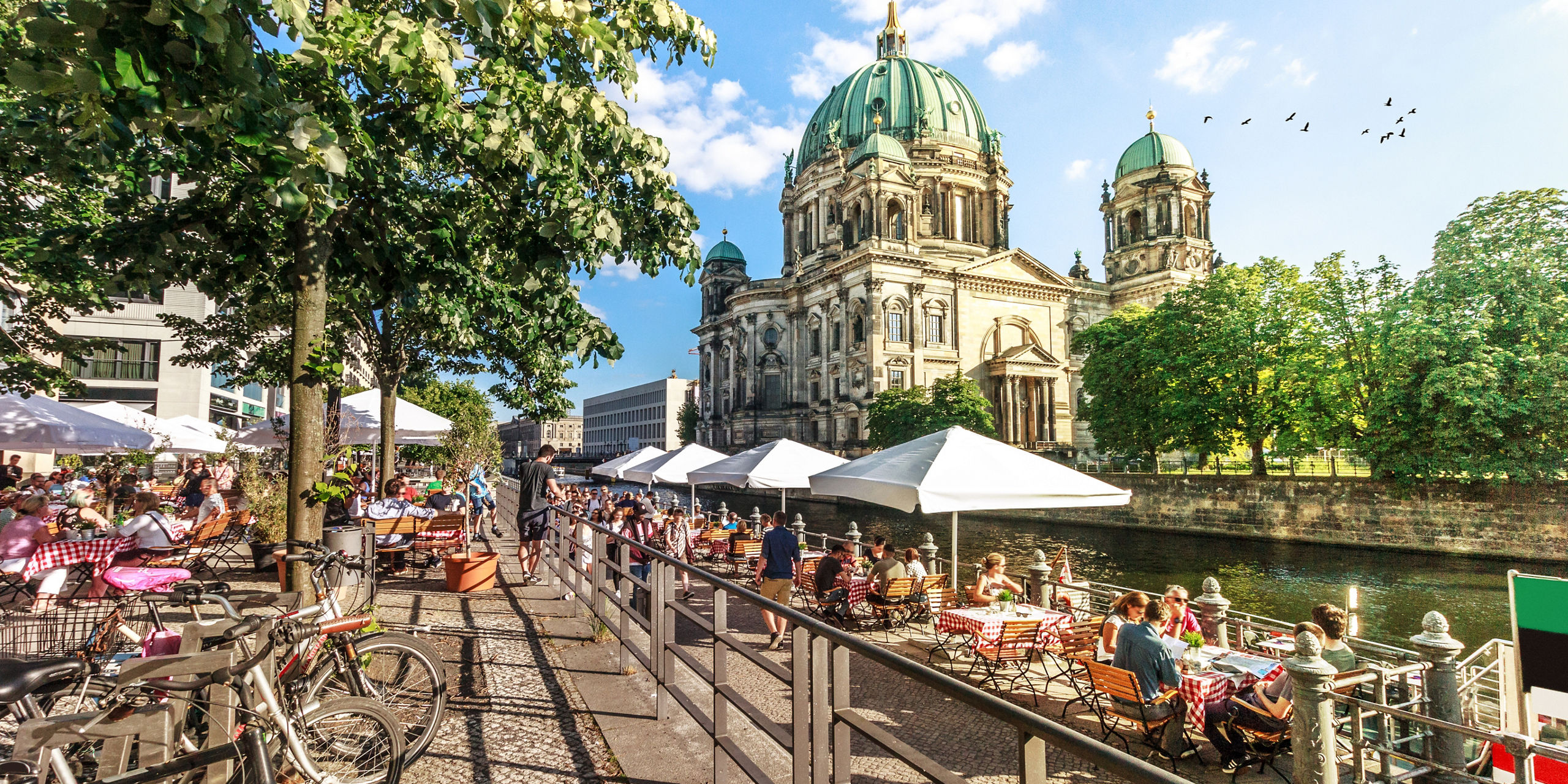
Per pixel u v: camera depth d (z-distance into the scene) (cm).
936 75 11112
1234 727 795
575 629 1011
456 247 952
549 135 699
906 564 1520
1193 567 3797
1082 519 5650
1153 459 6022
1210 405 4997
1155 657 808
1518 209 3606
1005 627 1064
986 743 797
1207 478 4938
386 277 901
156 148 894
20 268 1355
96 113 440
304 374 713
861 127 10738
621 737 627
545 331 1041
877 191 9106
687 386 17762
